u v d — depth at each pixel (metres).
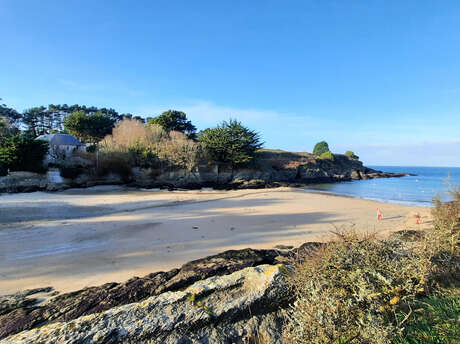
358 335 2.54
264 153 57.25
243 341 3.37
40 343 3.02
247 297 3.76
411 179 61.41
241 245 9.91
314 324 2.66
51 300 5.33
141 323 3.31
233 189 34.53
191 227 12.68
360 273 2.92
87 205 19.03
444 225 5.23
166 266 7.83
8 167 27.58
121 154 36.28
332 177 58.00
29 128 66.75
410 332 2.72
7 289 6.36
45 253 8.92
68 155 36.41
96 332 3.15
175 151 38.69
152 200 22.22
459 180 53.44
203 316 3.45
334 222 14.02
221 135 43.03
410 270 3.09
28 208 17.34
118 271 7.44
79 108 79.75
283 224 13.48
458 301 3.24
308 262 3.66
